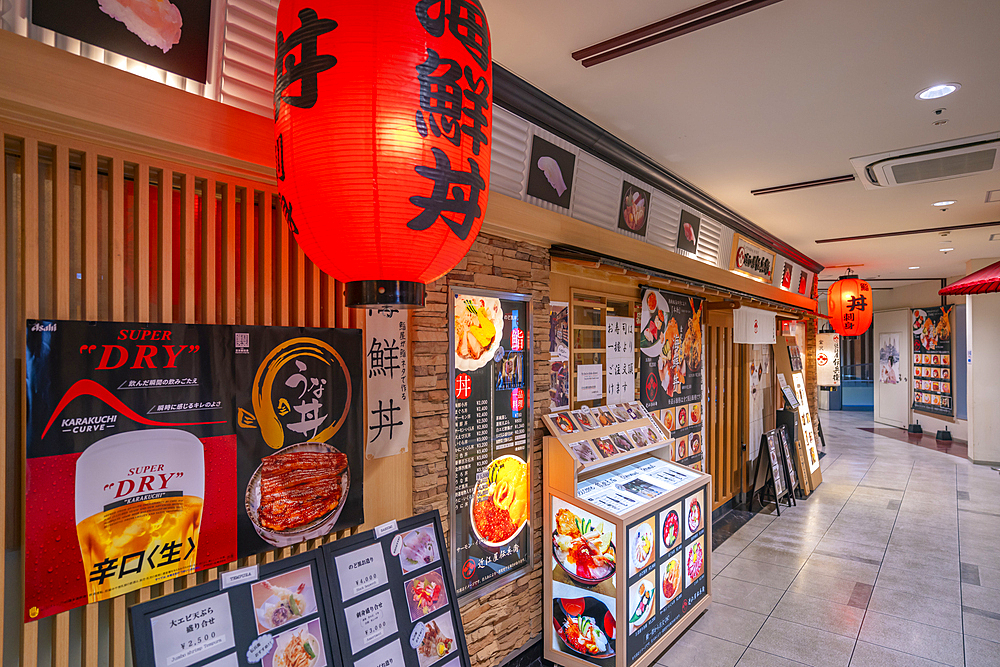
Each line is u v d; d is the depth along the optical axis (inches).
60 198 60.4
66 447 59.5
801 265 354.0
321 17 46.4
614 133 142.7
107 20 63.2
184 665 62.9
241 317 77.9
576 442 136.3
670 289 207.2
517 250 128.0
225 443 72.6
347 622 78.1
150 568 65.6
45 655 61.2
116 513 63.1
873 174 175.6
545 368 138.0
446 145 47.9
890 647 141.3
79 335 60.6
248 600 69.9
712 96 121.7
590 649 127.2
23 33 57.9
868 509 269.0
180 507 68.2
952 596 170.7
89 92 59.6
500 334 125.0
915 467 368.5
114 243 64.2
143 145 65.3
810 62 106.7
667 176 173.9
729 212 222.4
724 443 269.7
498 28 94.3
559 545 133.2
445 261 52.7
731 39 98.6
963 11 89.9
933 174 175.5
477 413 119.0
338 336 87.1
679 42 99.3
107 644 66.2
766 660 135.5
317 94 46.1
